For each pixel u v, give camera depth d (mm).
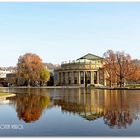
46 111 42188
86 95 84812
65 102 58656
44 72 199875
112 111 40188
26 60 194500
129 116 34781
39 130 26891
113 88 135750
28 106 50469
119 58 154000
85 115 36656
